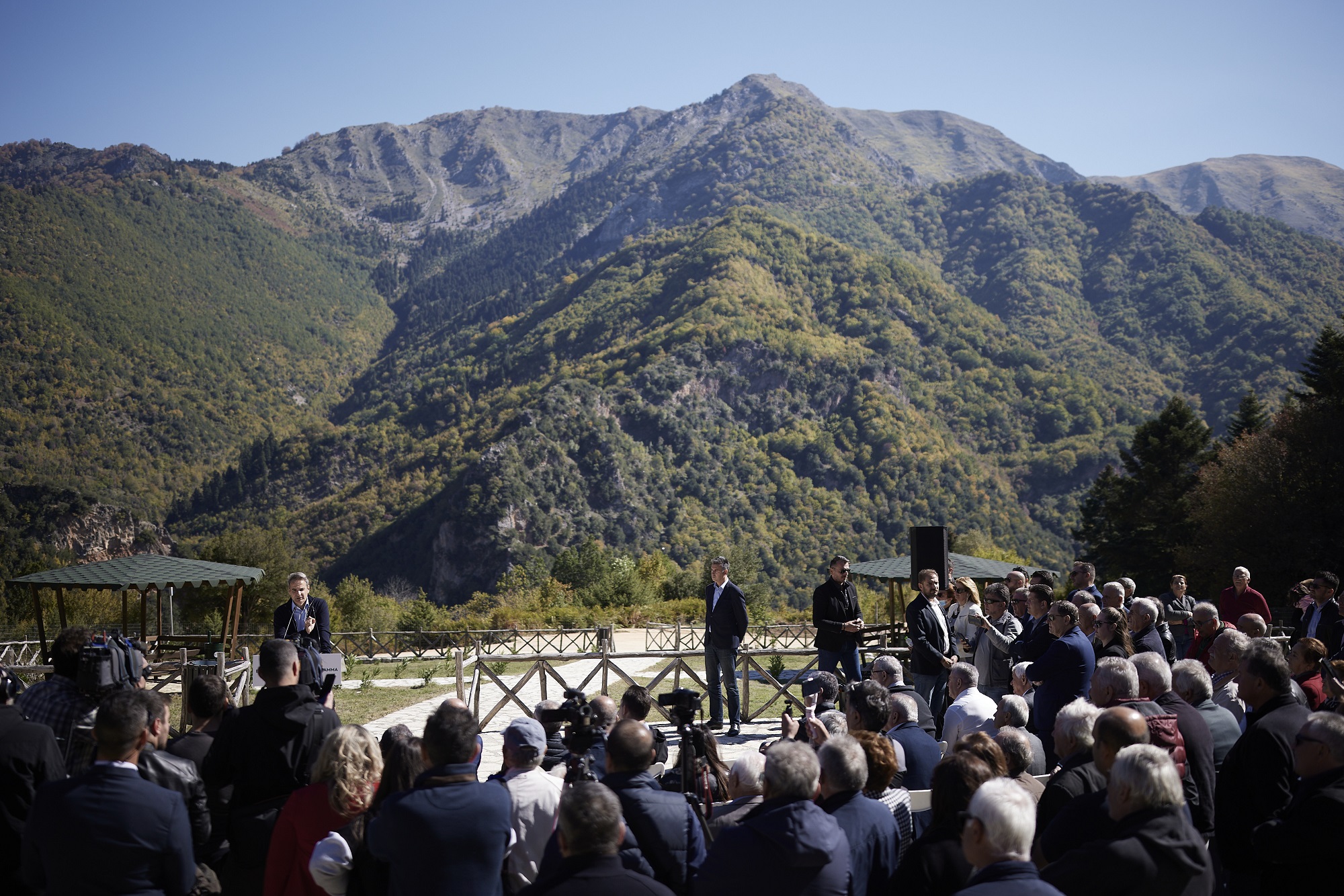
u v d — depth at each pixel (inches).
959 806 153.2
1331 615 410.3
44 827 146.7
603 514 5615.2
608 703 229.9
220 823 193.3
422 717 503.5
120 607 1288.1
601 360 7642.7
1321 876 161.6
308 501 7819.9
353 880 158.6
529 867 175.5
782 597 5310.0
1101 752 167.6
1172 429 1966.0
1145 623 329.4
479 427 7303.2
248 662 480.4
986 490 6461.6
